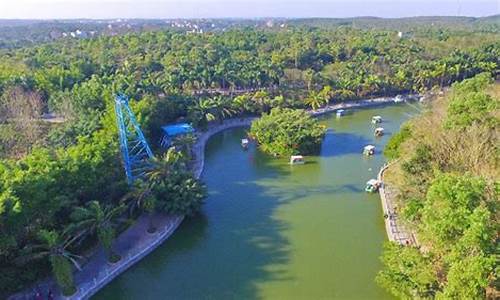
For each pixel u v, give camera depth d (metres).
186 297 54.84
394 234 67.56
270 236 68.88
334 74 172.62
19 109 102.81
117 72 147.88
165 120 116.56
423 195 64.69
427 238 48.31
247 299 54.12
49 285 54.47
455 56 196.00
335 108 153.25
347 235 69.06
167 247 65.56
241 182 91.12
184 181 72.44
